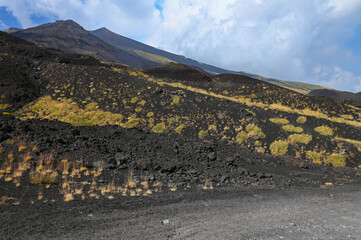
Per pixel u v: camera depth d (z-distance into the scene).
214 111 29.05
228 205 7.37
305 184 13.20
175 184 10.08
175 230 4.94
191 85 54.34
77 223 4.79
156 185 9.55
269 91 49.25
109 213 5.63
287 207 7.64
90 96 32.66
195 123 26.70
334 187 12.85
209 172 13.45
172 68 83.56
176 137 22.77
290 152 21.41
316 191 11.20
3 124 13.16
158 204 6.88
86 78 38.06
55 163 10.23
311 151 21.25
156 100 32.22
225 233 4.95
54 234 4.17
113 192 7.82
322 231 5.56
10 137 12.07
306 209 7.55
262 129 25.03
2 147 10.45
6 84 31.19
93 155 12.48
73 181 8.48
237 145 22.75
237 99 38.94
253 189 10.46
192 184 10.59
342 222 6.42
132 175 10.84
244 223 5.69
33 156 10.28
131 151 14.95
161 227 5.04
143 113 28.97
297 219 6.36
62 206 5.77
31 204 5.66
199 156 16.55
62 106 28.64
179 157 15.88
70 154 11.70
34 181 7.60
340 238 5.20
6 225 4.29
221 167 15.17
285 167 18.23
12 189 6.65
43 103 29.69
